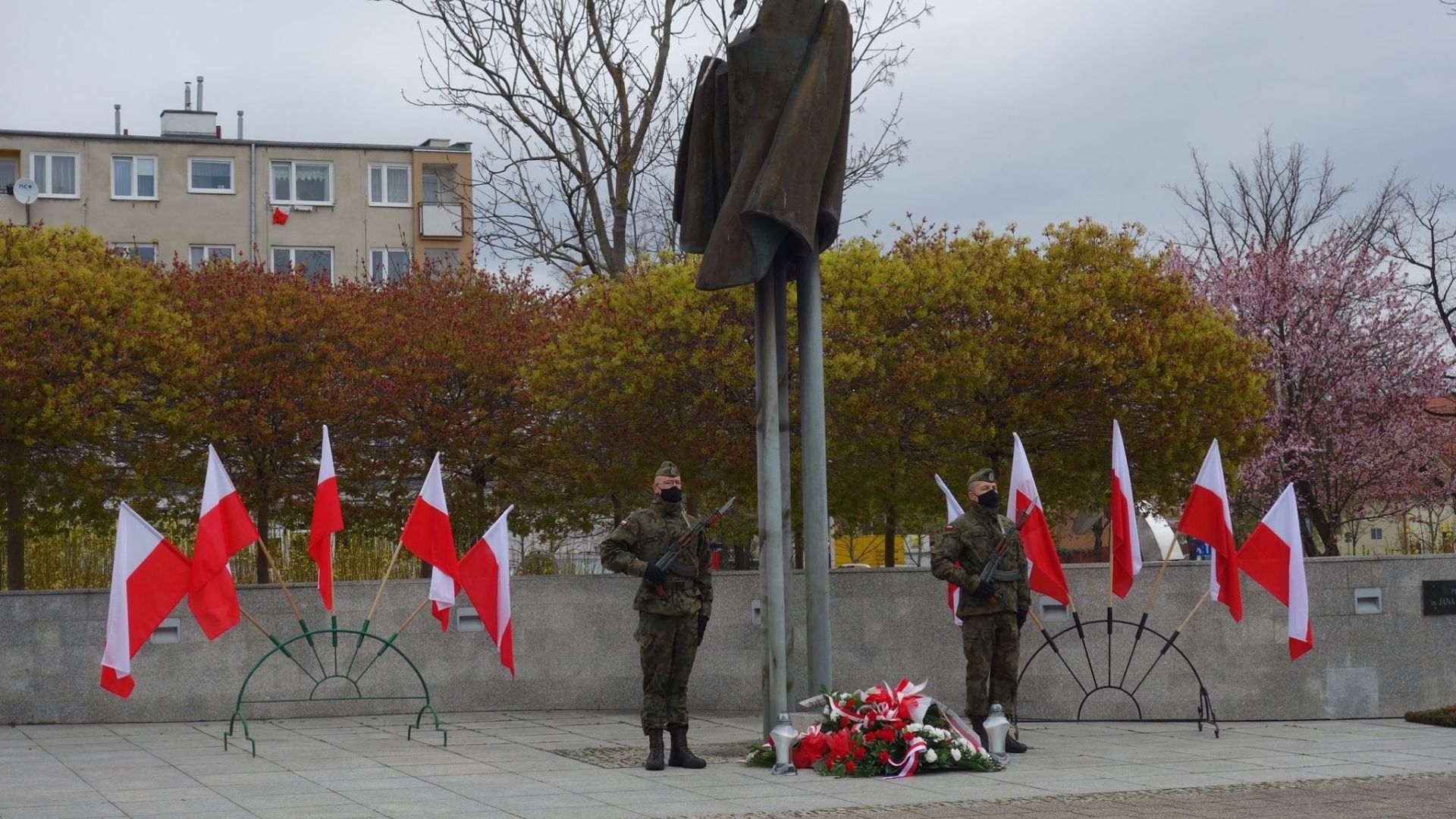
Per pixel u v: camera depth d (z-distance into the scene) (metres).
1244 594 15.19
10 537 19.88
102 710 15.09
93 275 19.66
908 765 10.59
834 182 11.62
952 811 8.98
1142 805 9.23
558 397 20.52
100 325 19.23
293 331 21.67
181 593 12.41
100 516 20.86
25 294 19.14
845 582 15.75
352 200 53.03
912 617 15.74
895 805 9.24
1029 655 15.13
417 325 22.67
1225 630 15.12
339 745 12.88
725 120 12.15
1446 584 15.38
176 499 22.08
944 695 15.67
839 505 21.12
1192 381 19.48
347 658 15.67
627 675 16.20
